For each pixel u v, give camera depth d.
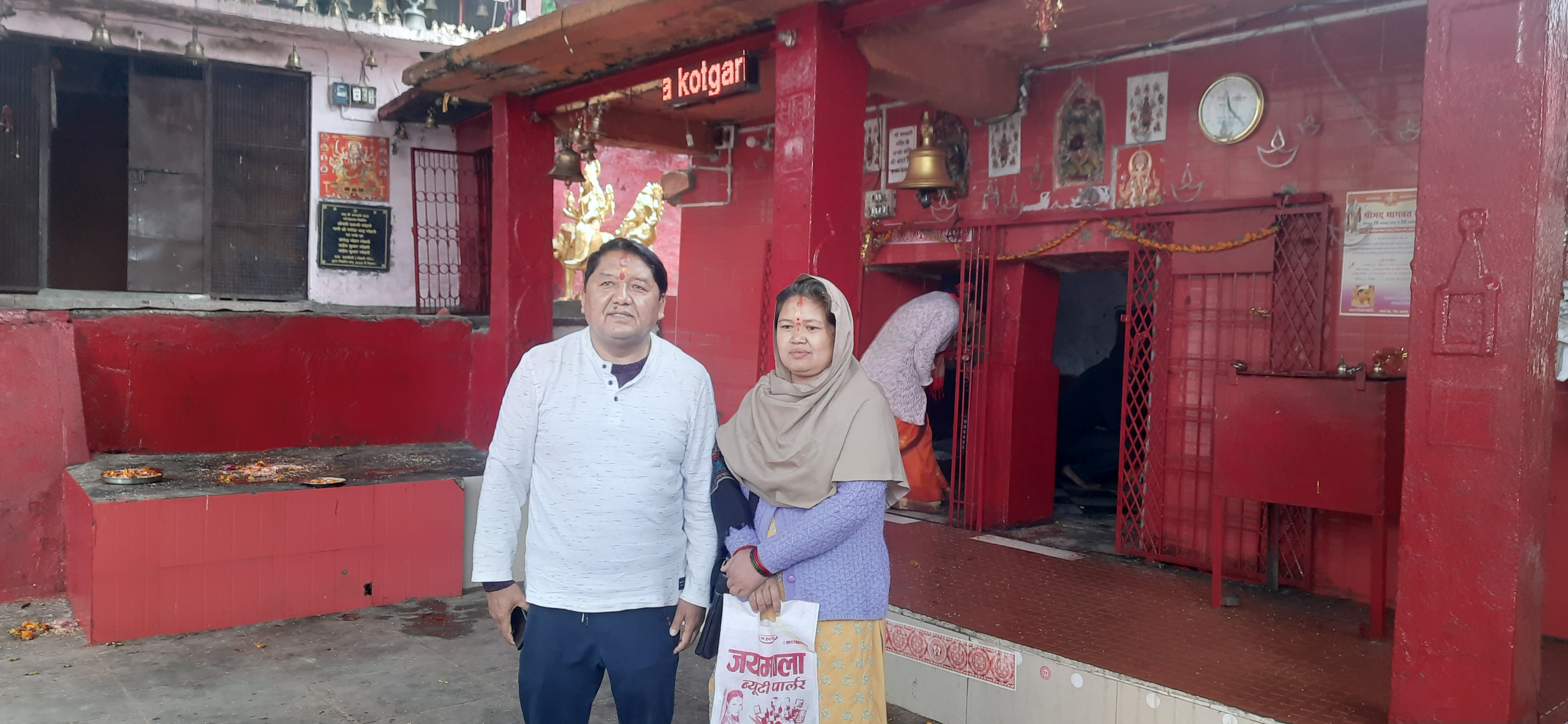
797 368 2.65
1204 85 5.10
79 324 5.93
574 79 6.01
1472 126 2.73
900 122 6.54
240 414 6.56
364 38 8.16
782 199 4.50
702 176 7.91
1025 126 5.86
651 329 2.60
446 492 5.50
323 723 3.73
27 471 5.28
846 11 4.37
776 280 4.54
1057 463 7.91
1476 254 2.73
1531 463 2.70
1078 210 5.60
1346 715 3.13
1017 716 3.76
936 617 4.12
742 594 2.62
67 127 8.77
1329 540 4.71
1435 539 2.82
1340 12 4.59
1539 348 2.71
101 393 6.03
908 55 4.87
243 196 8.12
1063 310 9.48
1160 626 4.09
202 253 8.05
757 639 2.62
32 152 7.43
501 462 2.60
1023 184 5.89
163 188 7.90
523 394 2.59
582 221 9.41
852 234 4.55
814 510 2.57
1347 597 4.64
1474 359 2.74
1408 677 2.88
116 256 9.13
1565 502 4.06
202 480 5.24
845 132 4.49
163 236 7.93
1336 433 3.97
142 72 7.81
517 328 6.73
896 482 2.64
